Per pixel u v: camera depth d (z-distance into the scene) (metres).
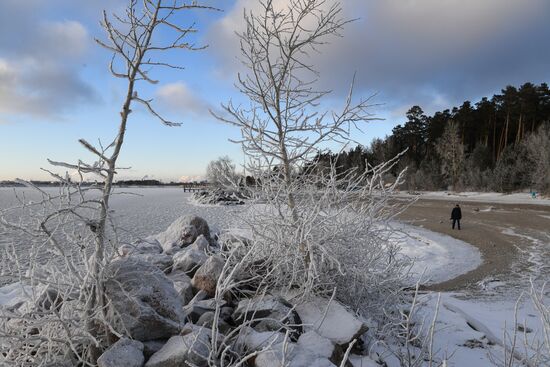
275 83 4.76
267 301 4.05
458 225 21.83
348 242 4.63
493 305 8.87
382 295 4.86
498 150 61.84
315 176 4.93
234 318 3.97
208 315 3.76
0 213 3.04
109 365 2.88
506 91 59.22
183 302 4.34
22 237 3.57
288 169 4.89
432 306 6.66
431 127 73.44
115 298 3.42
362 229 4.67
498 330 6.19
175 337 3.24
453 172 59.09
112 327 3.19
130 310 3.33
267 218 4.70
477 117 65.44
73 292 3.42
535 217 26.39
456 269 13.00
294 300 4.30
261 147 4.84
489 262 13.94
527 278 11.72
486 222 24.44
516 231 20.72
